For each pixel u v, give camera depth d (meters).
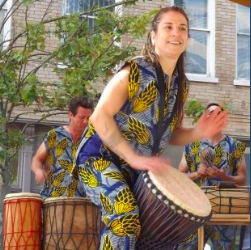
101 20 10.52
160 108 4.17
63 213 4.84
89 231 4.84
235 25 15.53
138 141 4.17
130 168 4.20
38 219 4.95
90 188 4.11
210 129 4.36
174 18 4.14
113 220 3.98
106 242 3.97
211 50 15.34
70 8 14.05
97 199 4.09
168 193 3.95
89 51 10.10
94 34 10.44
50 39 13.16
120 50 10.23
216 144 6.85
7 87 9.81
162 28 4.14
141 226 4.07
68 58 10.21
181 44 4.14
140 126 4.13
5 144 9.59
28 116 13.01
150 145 4.20
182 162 7.02
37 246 4.92
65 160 6.62
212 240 6.69
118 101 4.03
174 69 4.28
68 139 6.63
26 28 10.29
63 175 6.61
